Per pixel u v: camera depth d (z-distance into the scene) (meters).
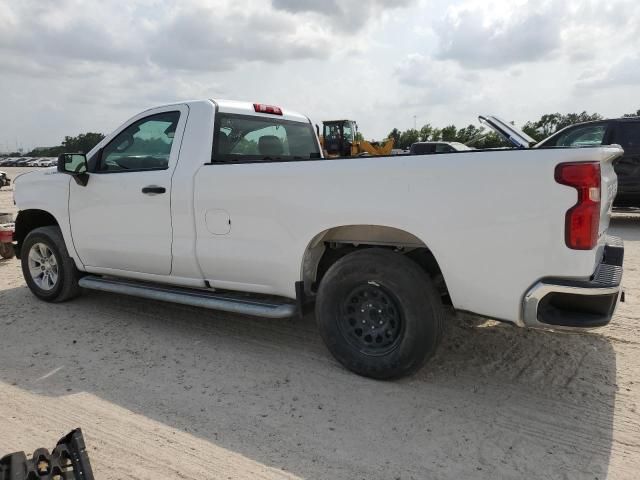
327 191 3.46
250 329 4.60
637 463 2.64
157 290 4.50
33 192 5.25
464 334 4.30
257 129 4.79
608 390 3.38
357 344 3.58
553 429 2.96
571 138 9.82
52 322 4.81
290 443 2.87
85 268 5.04
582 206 2.77
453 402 3.27
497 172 2.94
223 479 2.57
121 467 2.67
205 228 4.05
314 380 3.59
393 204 3.24
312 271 3.81
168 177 4.22
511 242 2.95
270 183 3.69
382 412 3.16
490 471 2.61
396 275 3.29
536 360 3.83
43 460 2.32
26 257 5.41
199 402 3.33
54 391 3.50
